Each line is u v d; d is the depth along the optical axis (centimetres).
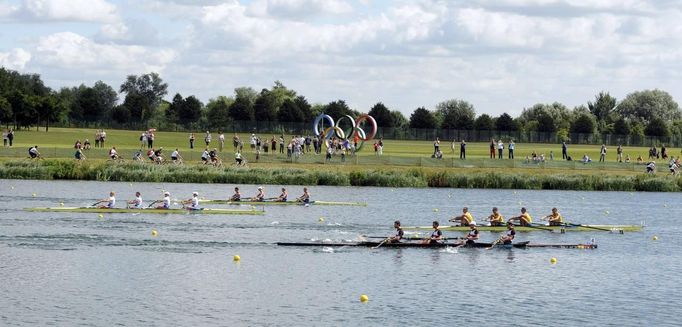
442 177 12375
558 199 11300
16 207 8262
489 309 4709
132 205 8250
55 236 6562
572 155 18975
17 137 18500
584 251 6656
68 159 12369
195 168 11719
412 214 8912
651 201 11319
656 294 5197
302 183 11794
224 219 7944
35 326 4131
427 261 5984
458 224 8188
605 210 10056
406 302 4803
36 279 5072
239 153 12538
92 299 4662
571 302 4928
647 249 6888
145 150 13600
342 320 4416
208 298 4772
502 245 6688
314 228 7531
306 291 4994
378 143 15362
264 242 6612
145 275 5288
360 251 6297
